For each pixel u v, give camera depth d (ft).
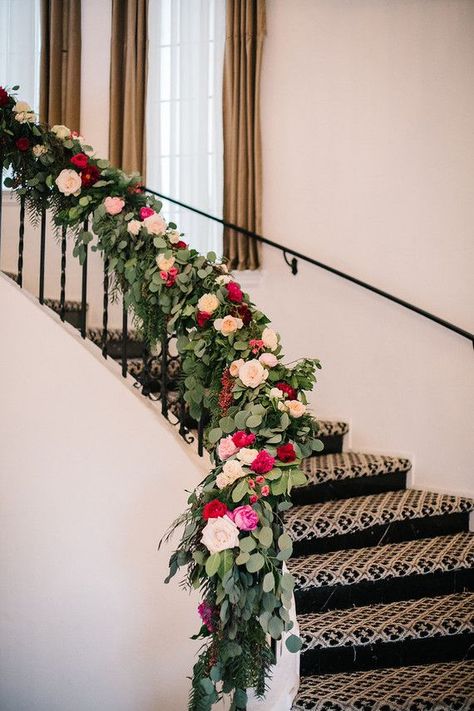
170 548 8.55
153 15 15.57
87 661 9.08
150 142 15.62
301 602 9.79
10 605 9.43
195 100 15.37
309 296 14.70
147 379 9.05
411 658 9.43
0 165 9.17
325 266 14.15
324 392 14.64
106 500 8.89
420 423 13.58
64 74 15.98
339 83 14.35
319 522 10.50
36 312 9.23
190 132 15.34
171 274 7.70
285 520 10.41
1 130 9.02
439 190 13.41
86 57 16.16
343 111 14.33
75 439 9.04
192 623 8.55
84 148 8.96
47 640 9.27
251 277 15.15
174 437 8.55
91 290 15.17
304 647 8.87
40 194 9.21
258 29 14.51
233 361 7.29
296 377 7.17
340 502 11.80
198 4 15.34
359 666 9.28
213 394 7.53
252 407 6.72
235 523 6.15
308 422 6.99
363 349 14.20
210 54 15.30
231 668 6.37
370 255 14.10
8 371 9.36
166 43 15.61
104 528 8.91
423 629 9.31
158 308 8.05
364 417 14.19
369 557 10.48
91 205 8.64
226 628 6.37
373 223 14.06
